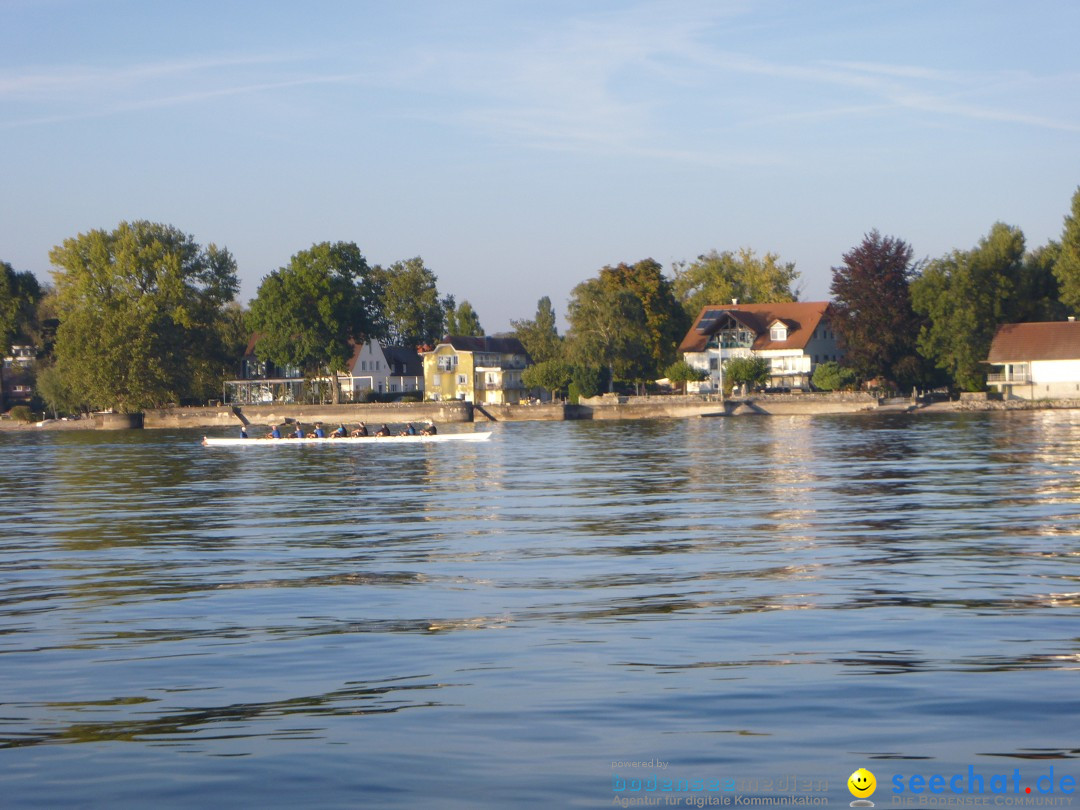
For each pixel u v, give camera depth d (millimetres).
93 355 158125
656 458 76688
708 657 18562
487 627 21484
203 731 15008
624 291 165875
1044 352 146875
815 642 19516
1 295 181125
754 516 40375
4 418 181750
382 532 38281
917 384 157250
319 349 164375
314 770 13398
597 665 18172
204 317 177750
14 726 15406
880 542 32531
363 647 19891
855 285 157625
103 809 12352
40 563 32281
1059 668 17328
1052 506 41062
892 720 14852
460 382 195375
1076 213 148500
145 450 108188
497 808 12172
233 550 34250
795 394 157375
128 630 22016
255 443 109562
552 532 37125
